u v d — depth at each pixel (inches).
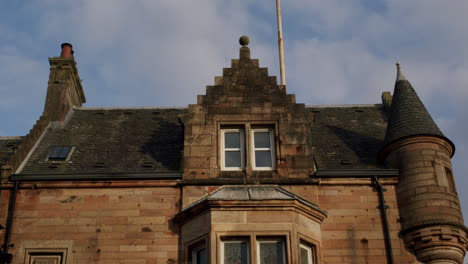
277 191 748.6
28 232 743.7
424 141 800.3
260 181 768.9
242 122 814.5
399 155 804.6
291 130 806.5
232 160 799.7
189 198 759.7
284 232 702.5
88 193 769.6
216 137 802.2
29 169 811.4
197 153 789.9
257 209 715.4
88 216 754.2
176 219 743.7
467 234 762.2
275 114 817.5
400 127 821.9
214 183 767.1
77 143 898.1
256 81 847.7
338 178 784.3
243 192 745.6
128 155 847.7
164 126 959.0
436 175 778.2
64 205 761.6
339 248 741.9
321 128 958.4
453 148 829.8
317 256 725.3
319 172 778.8
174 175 773.9
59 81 1027.3
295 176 778.2
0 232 743.7
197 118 813.2
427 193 762.2
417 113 834.8
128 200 764.6
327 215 761.0
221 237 702.5
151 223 749.3
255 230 702.5
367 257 738.8
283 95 834.8
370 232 754.8
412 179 778.2
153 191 770.2
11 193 772.0
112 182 773.9
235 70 856.3
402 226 761.6
